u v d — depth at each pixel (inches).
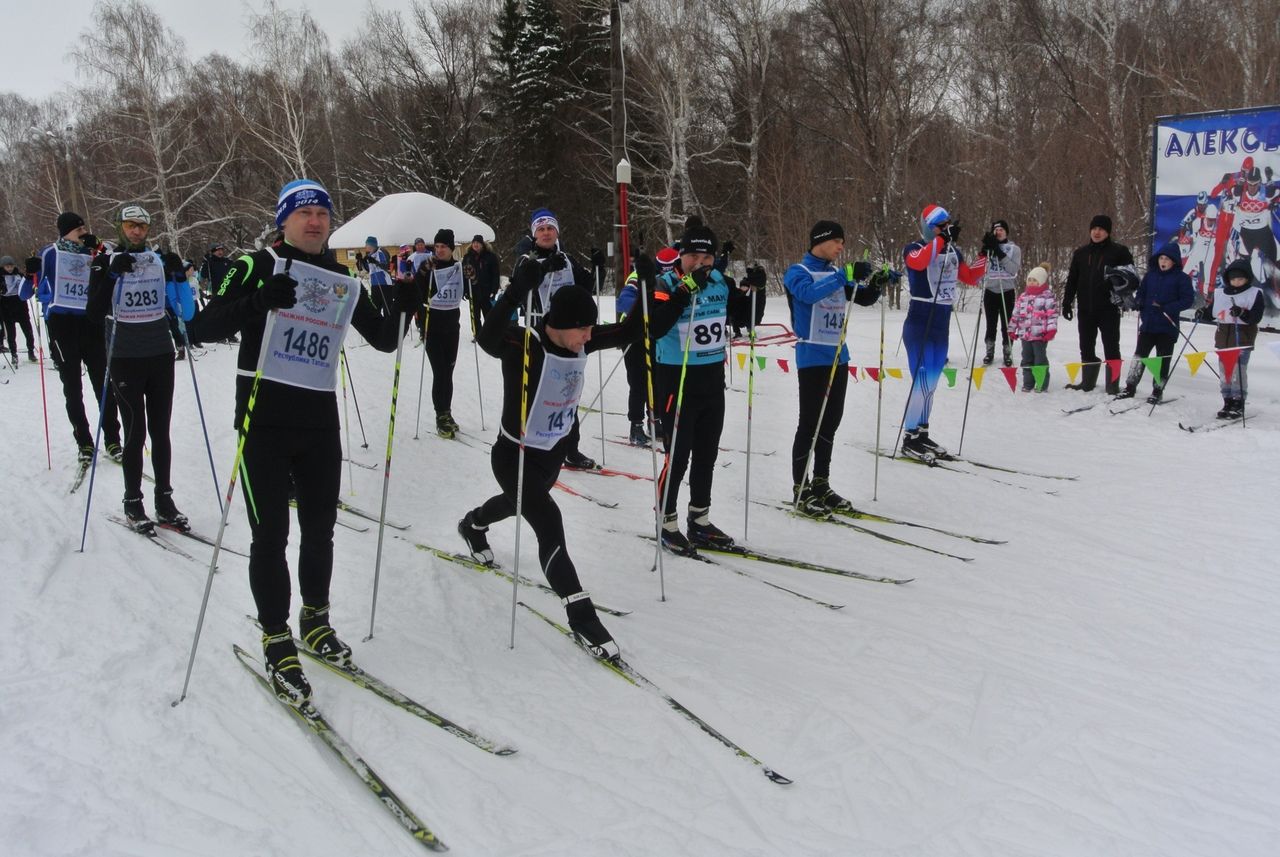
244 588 148.6
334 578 154.3
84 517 179.0
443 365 266.7
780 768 101.7
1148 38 714.2
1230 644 132.1
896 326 519.8
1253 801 94.7
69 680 114.9
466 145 1185.4
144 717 106.7
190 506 194.5
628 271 204.5
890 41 703.7
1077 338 423.2
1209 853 86.6
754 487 221.8
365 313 121.9
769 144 890.7
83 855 82.8
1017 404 305.7
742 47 885.8
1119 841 88.5
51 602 139.9
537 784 97.2
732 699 116.2
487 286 281.0
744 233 924.0
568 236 1149.7
